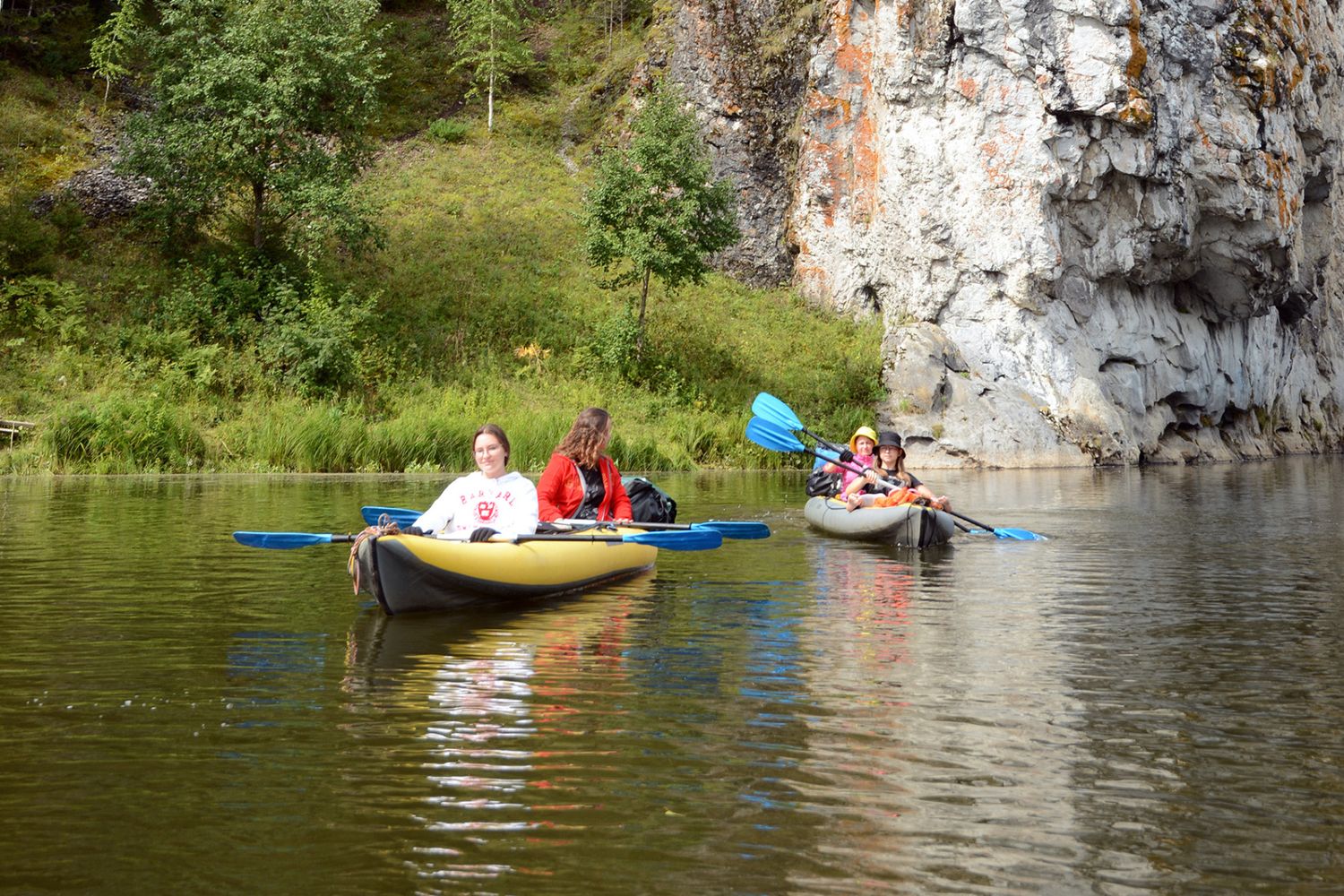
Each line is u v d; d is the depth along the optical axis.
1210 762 3.29
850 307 29.61
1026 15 25.56
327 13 23.66
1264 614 5.88
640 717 3.73
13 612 5.59
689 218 24.81
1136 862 2.55
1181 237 27.31
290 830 2.69
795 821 2.78
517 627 5.38
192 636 5.04
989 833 2.71
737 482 17.52
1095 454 25.31
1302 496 15.08
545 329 25.47
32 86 28.17
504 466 6.52
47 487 14.05
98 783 3.02
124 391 19.61
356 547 5.60
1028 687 4.21
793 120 31.50
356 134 24.50
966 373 26.09
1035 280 26.09
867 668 4.52
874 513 9.28
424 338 24.05
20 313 20.81
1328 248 32.81
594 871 2.46
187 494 13.02
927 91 27.00
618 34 36.56
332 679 4.25
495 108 33.97
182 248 24.00
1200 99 27.03
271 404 20.55
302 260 23.91
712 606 6.09
